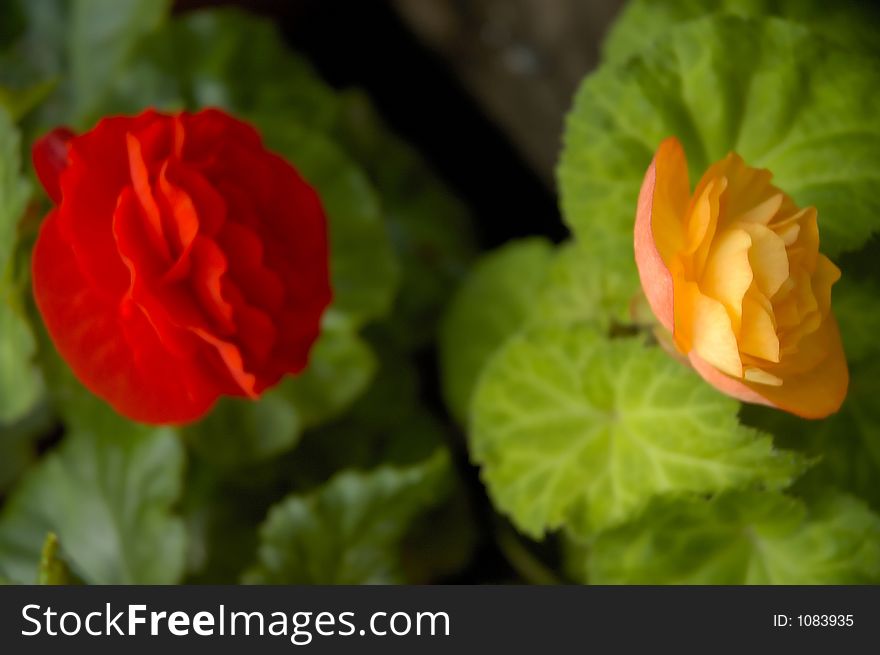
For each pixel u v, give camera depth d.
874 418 0.72
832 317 0.66
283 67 0.83
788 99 0.71
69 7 0.82
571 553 0.77
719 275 0.64
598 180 0.71
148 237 0.66
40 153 0.68
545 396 0.72
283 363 0.68
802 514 0.69
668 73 0.71
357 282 0.79
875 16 0.75
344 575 0.75
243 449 0.78
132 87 0.81
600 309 0.73
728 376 0.64
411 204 0.86
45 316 0.66
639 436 0.71
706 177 0.65
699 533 0.71
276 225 0.68
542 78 0.87
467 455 0.83
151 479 0.76
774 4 0.75
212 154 0.67
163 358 0.66
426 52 0.92
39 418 0.81
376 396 0.82
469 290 0.82
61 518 0.77
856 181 0.70
